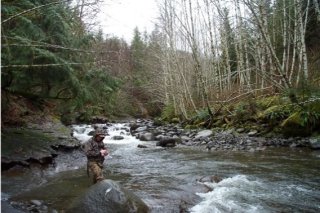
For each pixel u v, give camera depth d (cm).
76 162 938
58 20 852
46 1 827
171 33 2597
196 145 1384
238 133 1587
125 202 520
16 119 1176
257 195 652
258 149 1218
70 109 1296
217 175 820
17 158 802
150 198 612
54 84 959
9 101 1130
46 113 1448
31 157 833
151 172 860
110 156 1112
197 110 2272
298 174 827
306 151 1166
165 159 1061
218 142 1395
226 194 654
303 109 1355
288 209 574
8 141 910
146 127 2145
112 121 2944
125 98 3825
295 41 1695
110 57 1252
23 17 738
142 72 4234
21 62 778
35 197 604
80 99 1059
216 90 2234
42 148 922
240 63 2048
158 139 1591
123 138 1652
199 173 846
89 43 1017
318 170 869
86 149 688
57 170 843
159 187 700
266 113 1525
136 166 944
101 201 516
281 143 1302
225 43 2238
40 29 795
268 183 742
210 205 586
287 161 994
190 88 2770
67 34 891
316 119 1331
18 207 538
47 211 530
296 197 641
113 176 811
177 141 1445
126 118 3584
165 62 2944
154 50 3803
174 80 2978
